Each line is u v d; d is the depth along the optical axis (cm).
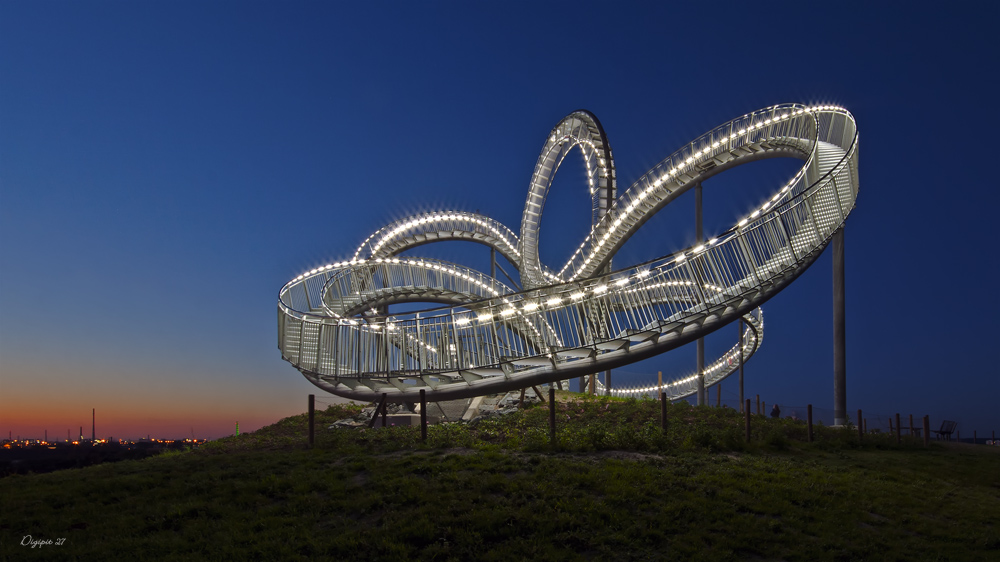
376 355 3048
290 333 3572
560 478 1491
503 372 2792
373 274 4947
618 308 3091
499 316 2820
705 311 2536
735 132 4212
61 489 1562
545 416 2783
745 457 1898
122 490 1535
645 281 2619
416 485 1446
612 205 4706
